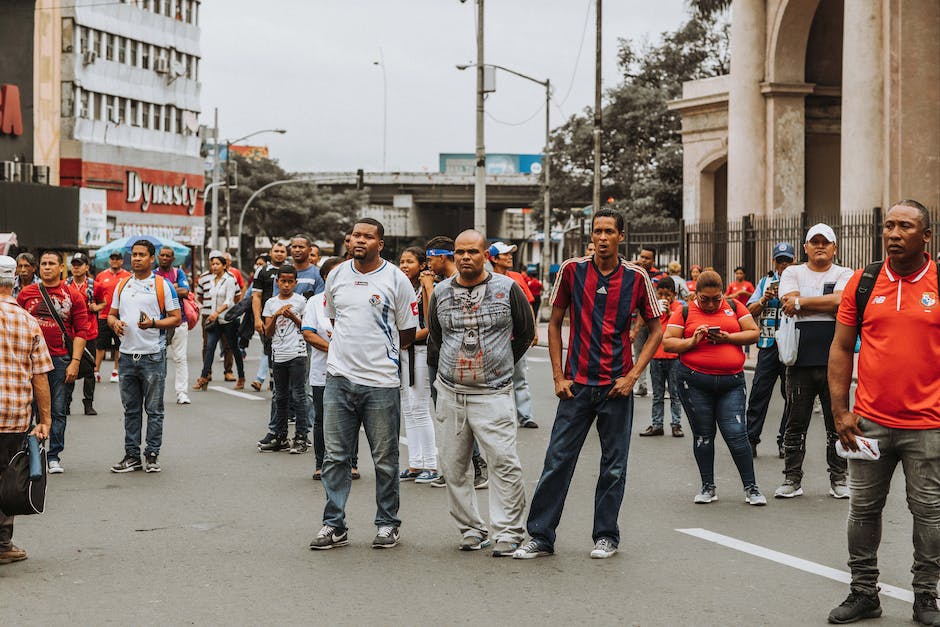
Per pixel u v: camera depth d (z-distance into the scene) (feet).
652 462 37.50
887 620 19.72
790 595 21.25
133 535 26.55
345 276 25.52
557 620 19.66
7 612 20.22
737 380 30.25
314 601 20.89
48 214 136.56
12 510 23.29
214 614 20.07
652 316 24.32
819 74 108.27
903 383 19.11
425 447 33.86
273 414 39.86
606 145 171.32
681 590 21.59
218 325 60.59
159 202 222.07
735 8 106.73
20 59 150.10
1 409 23.65
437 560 24.07
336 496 25.29
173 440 42.29
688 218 125.29
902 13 83.97
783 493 31.24
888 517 28.53
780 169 105.19
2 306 23.82
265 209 267.39
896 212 18.99
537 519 24.47
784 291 31.19
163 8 222.69
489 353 24.26
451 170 476.95
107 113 208.23
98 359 64.49
